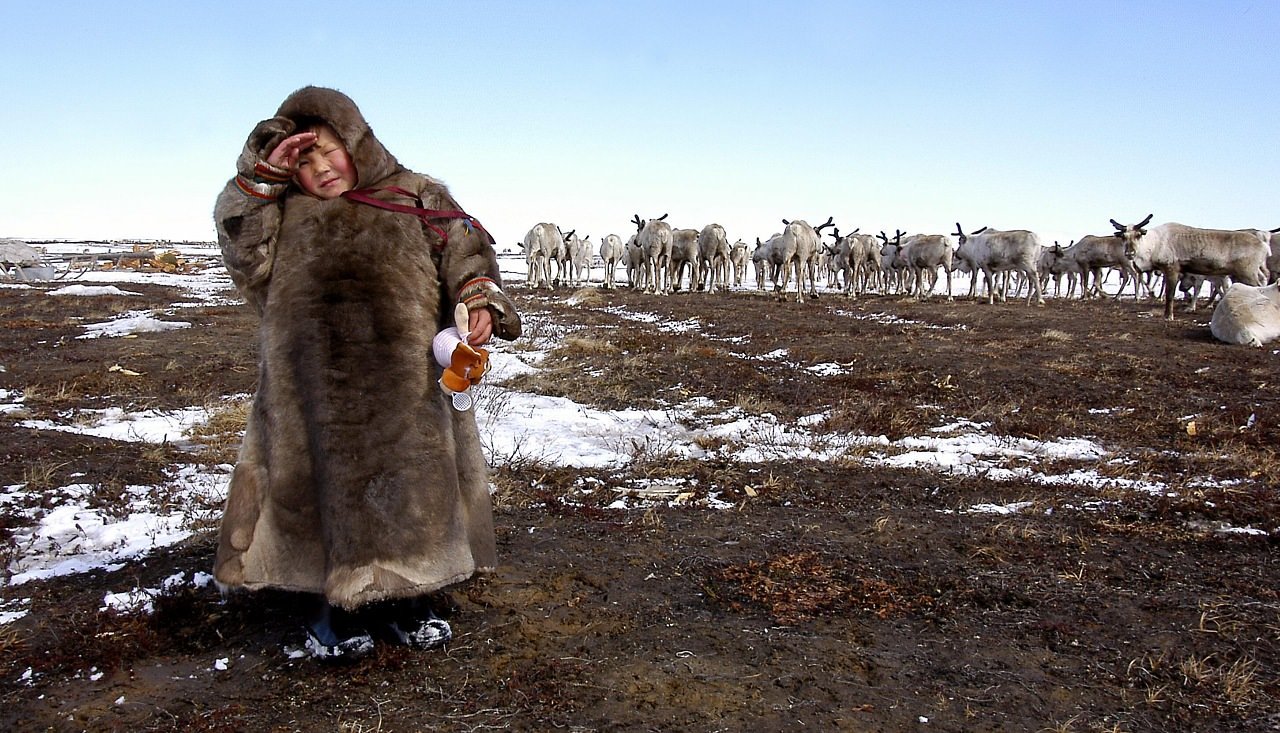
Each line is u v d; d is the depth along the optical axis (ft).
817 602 12.30
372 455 9.18
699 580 13.15
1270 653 10.78
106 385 29.58
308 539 9.43
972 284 95.20
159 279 98.27
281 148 8.99
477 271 9.75
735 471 20.29
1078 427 25.95
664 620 11.58
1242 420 26.45
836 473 20.36
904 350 41.50
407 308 9.50
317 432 9.20
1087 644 11.03
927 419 27.20
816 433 25.27
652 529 15.75
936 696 9.61
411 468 9.32
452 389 9.49
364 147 9.55
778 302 80.28
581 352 39.86
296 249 9.34
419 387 9.52
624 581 13.03
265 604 11.69
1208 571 13.75
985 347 42.68
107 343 40.52
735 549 14.64
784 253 86.58
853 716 9.12
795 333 50.24
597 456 22.12
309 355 9.23
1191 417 26.99
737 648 10.73
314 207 9.42
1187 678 10.09
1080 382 32.83
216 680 9.71
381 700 9.21
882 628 11.48
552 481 19.29
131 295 71.26
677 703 9.32
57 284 83.82
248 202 9.07
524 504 17.31
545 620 11.49
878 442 24.14
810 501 18.01
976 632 11.38
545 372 34.73
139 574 12.93
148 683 9.66
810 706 9.31
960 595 12.62
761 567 13.60
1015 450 23.38
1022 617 11.88
